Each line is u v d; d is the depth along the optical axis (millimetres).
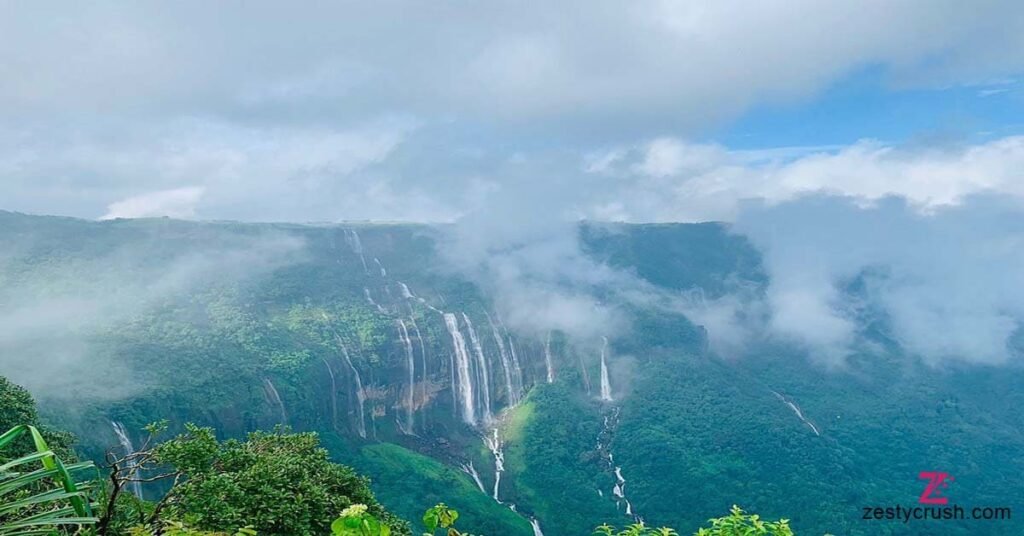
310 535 21469
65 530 12039
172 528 15633
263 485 21828
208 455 22859
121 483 18219
